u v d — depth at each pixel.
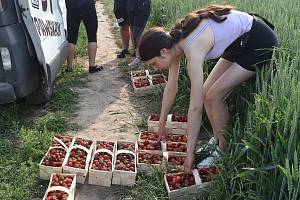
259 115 2.15
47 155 2.63
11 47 2.91
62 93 3.81
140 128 3.34
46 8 3.55
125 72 4.49
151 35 2.11
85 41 5.47
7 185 2.50
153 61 2.14
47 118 3.34
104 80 4.28
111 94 3.94
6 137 3.05
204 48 2.16
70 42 4.33
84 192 2.49
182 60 3.62
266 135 2.13
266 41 2.43
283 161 1.96
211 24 2.20
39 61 3.08
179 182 2.38
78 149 2.70
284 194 1.93
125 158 2.64
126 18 4.79
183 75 3.55
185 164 2.38
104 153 2.67
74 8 4.20
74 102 3.73
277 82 2.37
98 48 5.42
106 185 2.54
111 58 5.00
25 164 2.72
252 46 2.41
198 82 2.14
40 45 3.01
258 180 2.03
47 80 3.20
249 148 2.11
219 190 2.19
